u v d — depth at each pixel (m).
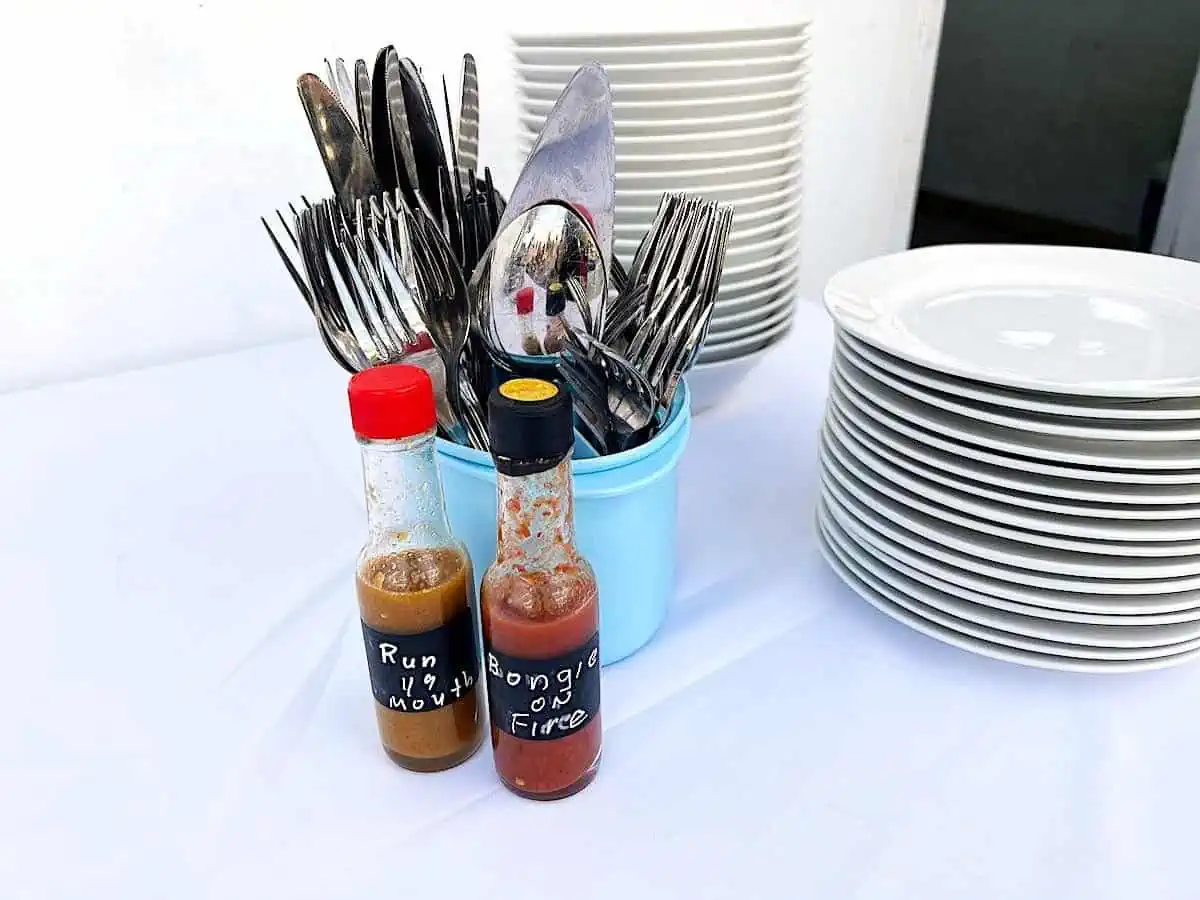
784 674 0.54
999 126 2.07
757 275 0.79
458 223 0.52
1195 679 0.53
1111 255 0.68
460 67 1.04
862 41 1.42
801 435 0.82
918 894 0.40
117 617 0.59
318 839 0.43
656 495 0.51
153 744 0.49
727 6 1.22
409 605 0.42
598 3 1.11
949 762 0.47
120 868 0.42
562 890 0.41
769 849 0.42
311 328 1.09
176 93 0.91
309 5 0.94
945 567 0.52
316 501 0.72
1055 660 0.50
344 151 0.46
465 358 0.49
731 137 0.71
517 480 0.39
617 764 0.47
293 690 0.53
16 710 0.51
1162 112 1.77
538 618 0.41
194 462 0.78
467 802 0.45
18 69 0.84
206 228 0.98
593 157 0.47
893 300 0.62
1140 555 0.47
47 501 0.72
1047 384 0.44
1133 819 0.44
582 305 0.51
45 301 0.94
